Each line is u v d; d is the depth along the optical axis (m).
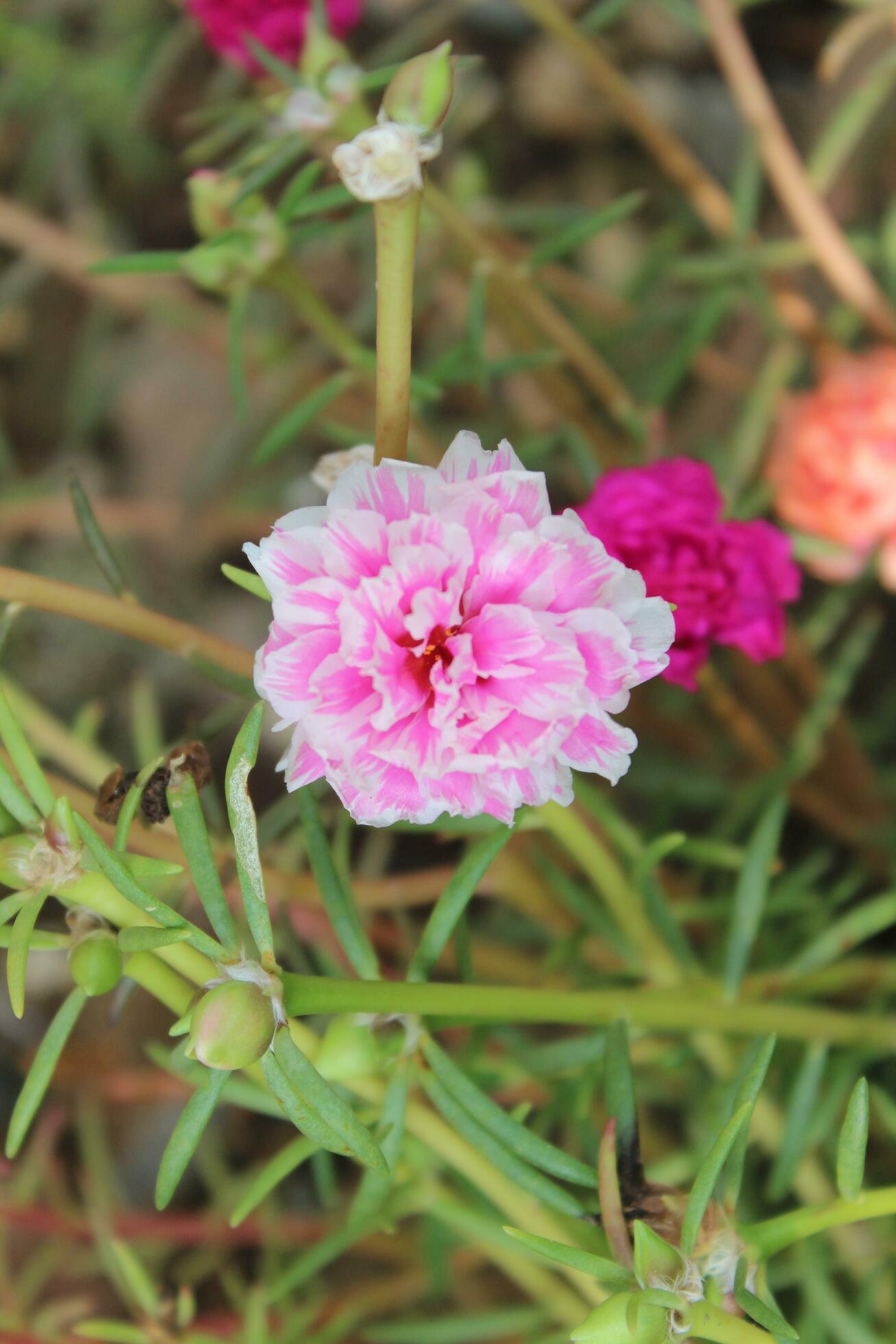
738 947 0.39
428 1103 0.38
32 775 0.34
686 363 0.49
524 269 0.44
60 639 0.62
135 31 0.62
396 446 0.34
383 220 0.34
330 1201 0.40
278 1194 0.50
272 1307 0.45
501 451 0.33
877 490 0.43
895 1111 0.40
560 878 0.41
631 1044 0.40
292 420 0.42
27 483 0.65
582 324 0.57
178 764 0.35
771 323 0.49
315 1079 0.33
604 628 0.33
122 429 0.67
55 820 0.34
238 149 0.63
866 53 0.61
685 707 0.49
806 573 0.56
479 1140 0.35
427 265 0.50
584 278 0.64
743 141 0.64
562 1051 0.40
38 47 0.60
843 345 0.53
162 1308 0.39
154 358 0.68
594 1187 0.35
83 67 0.60
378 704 0.33
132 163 0.64
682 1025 0.37
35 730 0.43
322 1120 0.33
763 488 0.48
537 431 0.59
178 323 0.57
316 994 0.34
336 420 0.58
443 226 0.43
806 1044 0.42
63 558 0.62
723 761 0.52
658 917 0.40
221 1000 0.33
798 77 0.63
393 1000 0.34
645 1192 0.35
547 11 0.44
